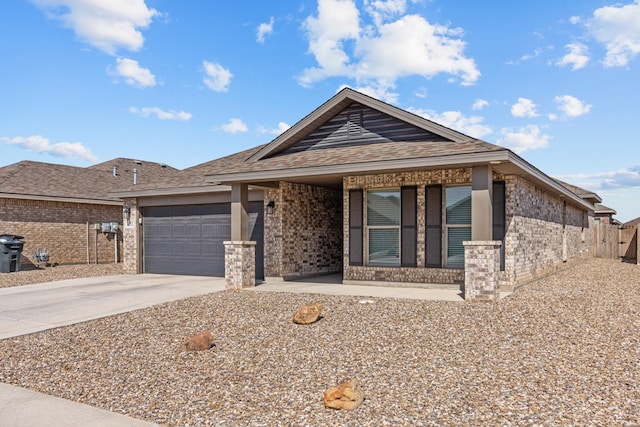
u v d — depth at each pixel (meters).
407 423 4.21
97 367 6.25
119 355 6.78
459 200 12.12
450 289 12.06
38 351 7.09
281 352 6.61
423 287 12.45
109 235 23.84
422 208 12.51
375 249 13.20
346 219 13.58
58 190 21.89
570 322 7.91
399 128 12.69
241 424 4.32
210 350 6.87
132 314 9.71
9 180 21.09
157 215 18.12
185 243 17.42
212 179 12.90
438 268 12.30
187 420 4.45
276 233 14.49
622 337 6.96
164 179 18.22
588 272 17.83
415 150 11.20
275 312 9.27
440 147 11.03
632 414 4.27
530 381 5.18
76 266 21.53
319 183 15.17
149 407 4.80
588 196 21.89
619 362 5.80
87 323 8.98
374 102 12.64
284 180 13.93
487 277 9.93
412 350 6.48
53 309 10.47
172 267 17.73
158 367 6.16
